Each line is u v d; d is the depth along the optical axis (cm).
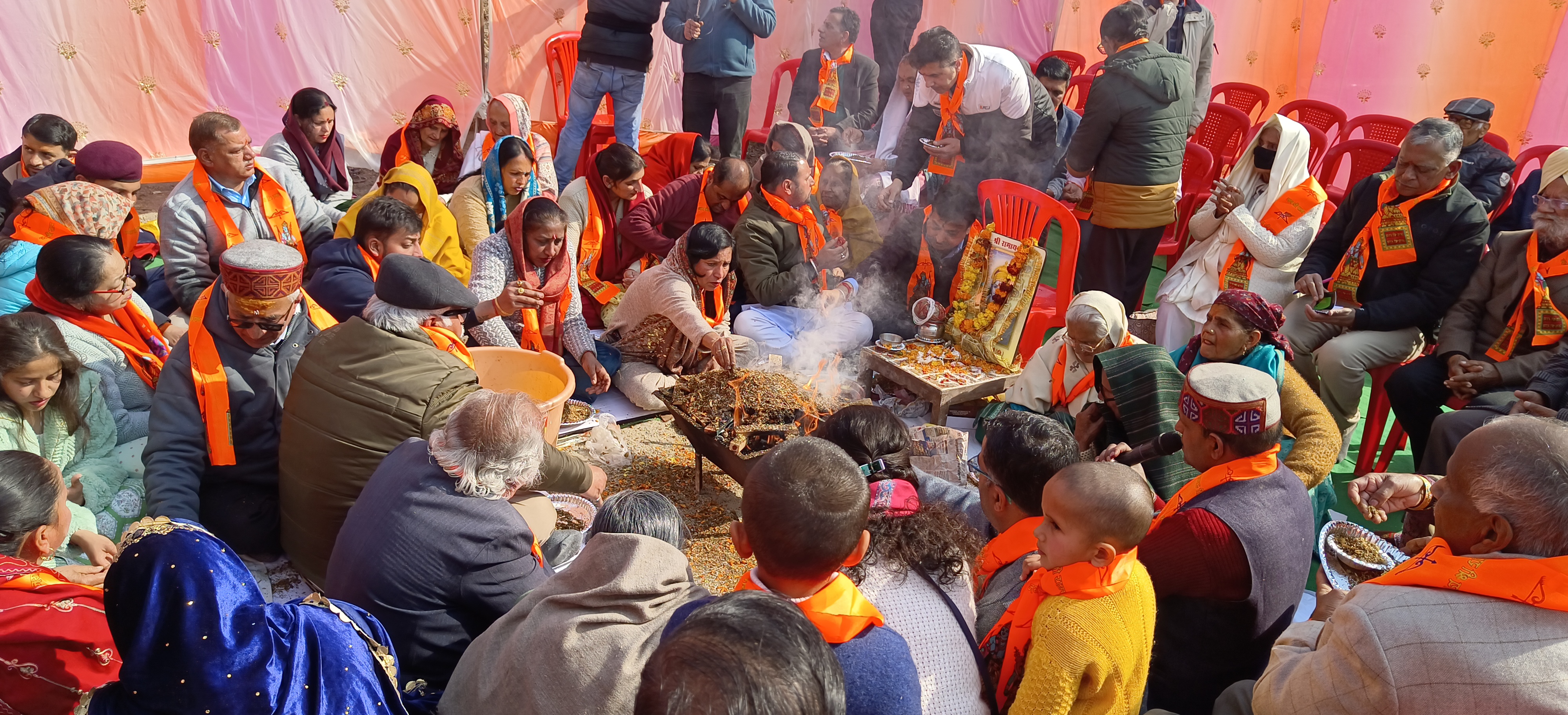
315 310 329
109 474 300
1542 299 373
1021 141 589
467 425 236
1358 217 440
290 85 791
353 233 455
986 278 444
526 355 381
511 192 521
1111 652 175
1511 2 736
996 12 958
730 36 707
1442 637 169
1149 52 492
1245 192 480
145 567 156
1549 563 167
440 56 832
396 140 646
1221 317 312
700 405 359
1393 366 420
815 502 158
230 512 310
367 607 231
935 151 589
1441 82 786
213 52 754
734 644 105
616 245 534
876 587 185
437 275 289
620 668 181
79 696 204
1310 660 187
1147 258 536
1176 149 509
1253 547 218
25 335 266
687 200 534
